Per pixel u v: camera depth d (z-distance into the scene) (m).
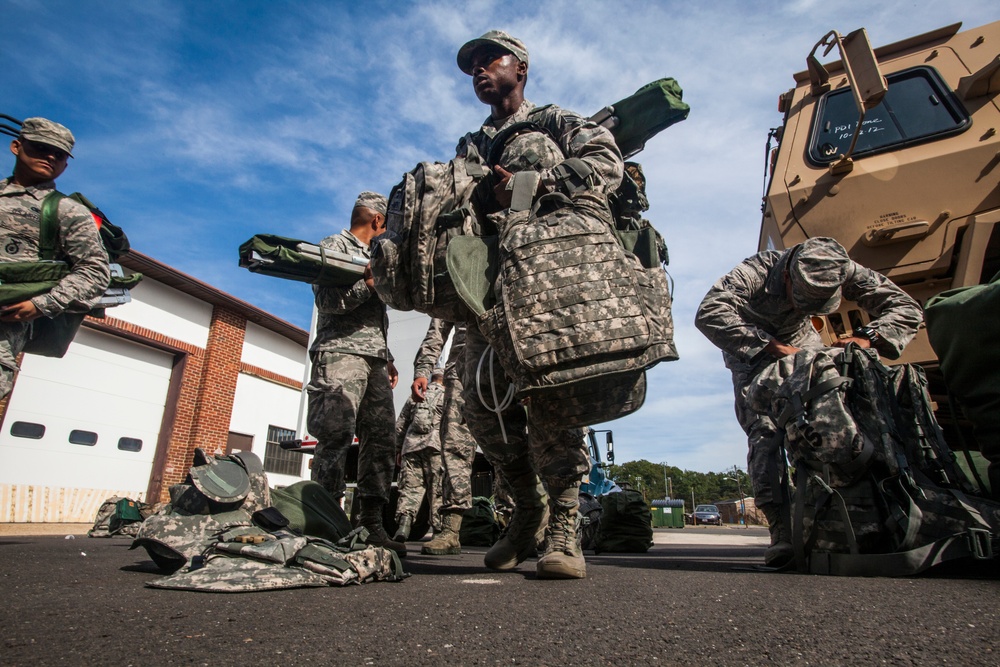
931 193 3.27
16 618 1.20
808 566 2.23
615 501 4.98
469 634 1.08
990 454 2.15
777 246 3.80
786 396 2.34
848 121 3.84
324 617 1.24
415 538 6.64
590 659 0.90
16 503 9.98
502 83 2.76
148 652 0.93
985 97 3.42
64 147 3.21
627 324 1.77
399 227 2.30
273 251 2.92
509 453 2.36
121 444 11.80
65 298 3.06
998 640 1.02
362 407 3.42
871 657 0.91
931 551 1.94
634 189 2.33
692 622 1.18
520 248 1.88
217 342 13.80
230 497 2.19
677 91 2.57
